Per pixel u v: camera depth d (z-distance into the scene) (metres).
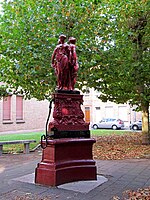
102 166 8.52
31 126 30.64
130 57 12.06
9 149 12.91
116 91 13.43
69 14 11.05
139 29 12.74
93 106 39.34
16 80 12.24
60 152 6.21
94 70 11.48
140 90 12.96
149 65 11.99
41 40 10.93
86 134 6.73
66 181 6.20
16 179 6.59
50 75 10.86
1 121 26.33
